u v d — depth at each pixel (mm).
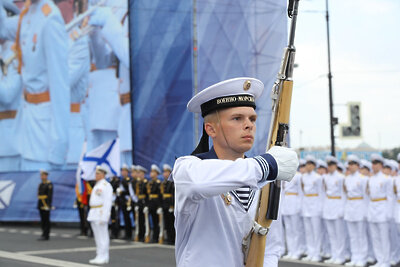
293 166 1847
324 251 11766
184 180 1825
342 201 10445
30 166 17125
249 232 2018
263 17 15727
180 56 15477
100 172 9891
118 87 16078
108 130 16141
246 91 2045
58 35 16812
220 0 15484
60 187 16547
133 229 15789
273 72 15672
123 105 16016
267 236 2207
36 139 17031
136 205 13383
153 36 15891
